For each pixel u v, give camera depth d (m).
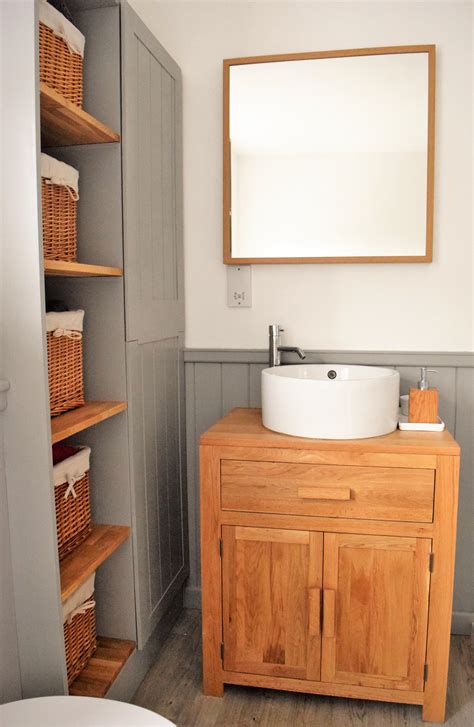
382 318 2.06
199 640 2.06
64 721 1.11
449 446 1.57
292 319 2.11
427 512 1.60
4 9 1.24
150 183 1.85
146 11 2.11
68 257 1.59
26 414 1.31
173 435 2.08
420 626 1.64
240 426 1.81
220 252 2.14
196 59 2.09
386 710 1.74
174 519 2.10
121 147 1.65
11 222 1.28
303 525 1.66
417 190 1.98
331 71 2.00
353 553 1.65
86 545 1.64
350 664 1.69
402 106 1.97
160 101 1.92
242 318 2.14
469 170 1.96
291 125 2.04
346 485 1.62
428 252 1.98
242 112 2.06
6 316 1.30
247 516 1.69
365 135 2.00
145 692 1.80
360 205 2.02
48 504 1.33
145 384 1.84
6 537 1.35
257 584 1.71
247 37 2.05
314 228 2.05
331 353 2.08
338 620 1.68
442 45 1.94
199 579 2.26
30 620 1.38
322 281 2.08
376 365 2.05
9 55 1.25
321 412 1.63
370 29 1.98
